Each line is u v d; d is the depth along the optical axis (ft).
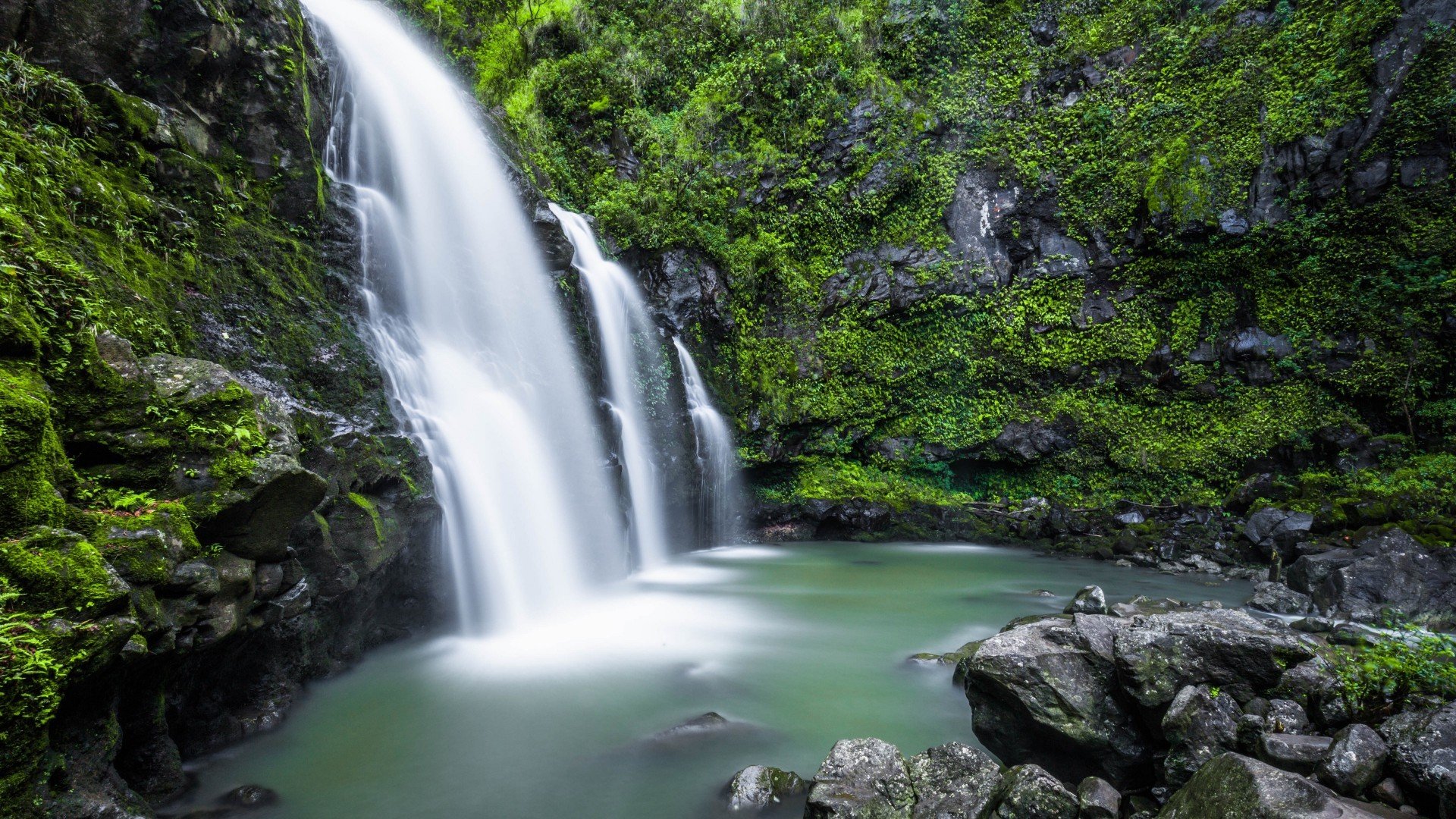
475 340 33.40
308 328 24.06
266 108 25.90
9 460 10.99
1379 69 49.14
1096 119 57.88
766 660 25.13
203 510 14.12
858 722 19.83
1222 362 53.47
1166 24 57.21
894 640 27.76
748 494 55.21
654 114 59.67
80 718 12.17
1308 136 50.49
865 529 53.67
